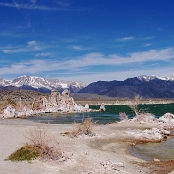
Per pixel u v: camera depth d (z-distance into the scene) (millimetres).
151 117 64125
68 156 25406
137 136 39969
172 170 21703
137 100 90688
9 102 115188
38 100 130125
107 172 20828
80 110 123438
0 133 40406
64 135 38750
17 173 20031
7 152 26406
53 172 20516
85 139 36719
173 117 62094
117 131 45031
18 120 73875
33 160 23516
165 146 34375
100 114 101375
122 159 25953
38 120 74438
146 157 28062
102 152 28719
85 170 21328
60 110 117125
